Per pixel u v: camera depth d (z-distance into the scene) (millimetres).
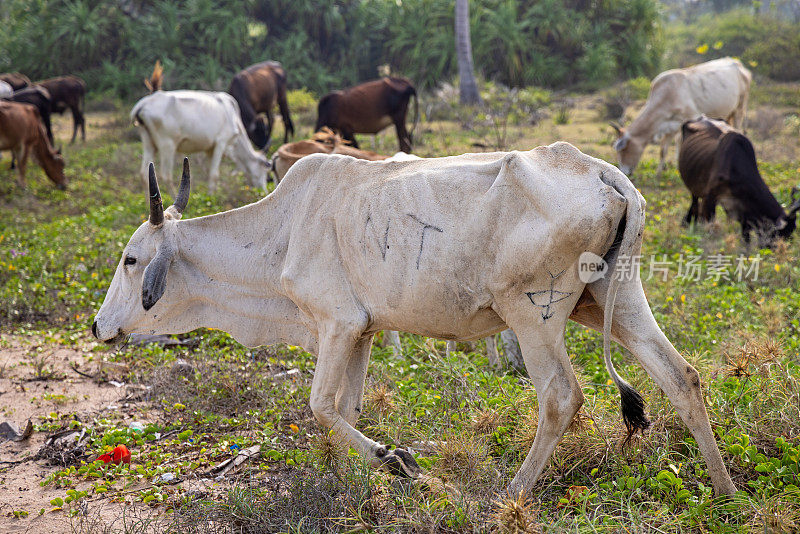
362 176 3912
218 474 4223
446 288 3568
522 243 3391
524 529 3096
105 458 4359
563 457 3957
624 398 3551
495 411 4293
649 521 3348
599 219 3287
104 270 7789
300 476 3811
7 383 5695
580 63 24219
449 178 3605
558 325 3494
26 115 11805
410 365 5336
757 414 4047
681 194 11055
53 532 3691
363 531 3398
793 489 3383
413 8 24797
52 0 24312
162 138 10852
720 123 9492
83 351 6285
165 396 5230
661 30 26047
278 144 16484
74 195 12047
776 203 8336
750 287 6973
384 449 3848
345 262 3869
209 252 4270
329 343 3898
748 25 28875
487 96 20750
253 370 5512
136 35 24078
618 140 12625
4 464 4523
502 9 24078
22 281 7602
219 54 24047
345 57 25781
